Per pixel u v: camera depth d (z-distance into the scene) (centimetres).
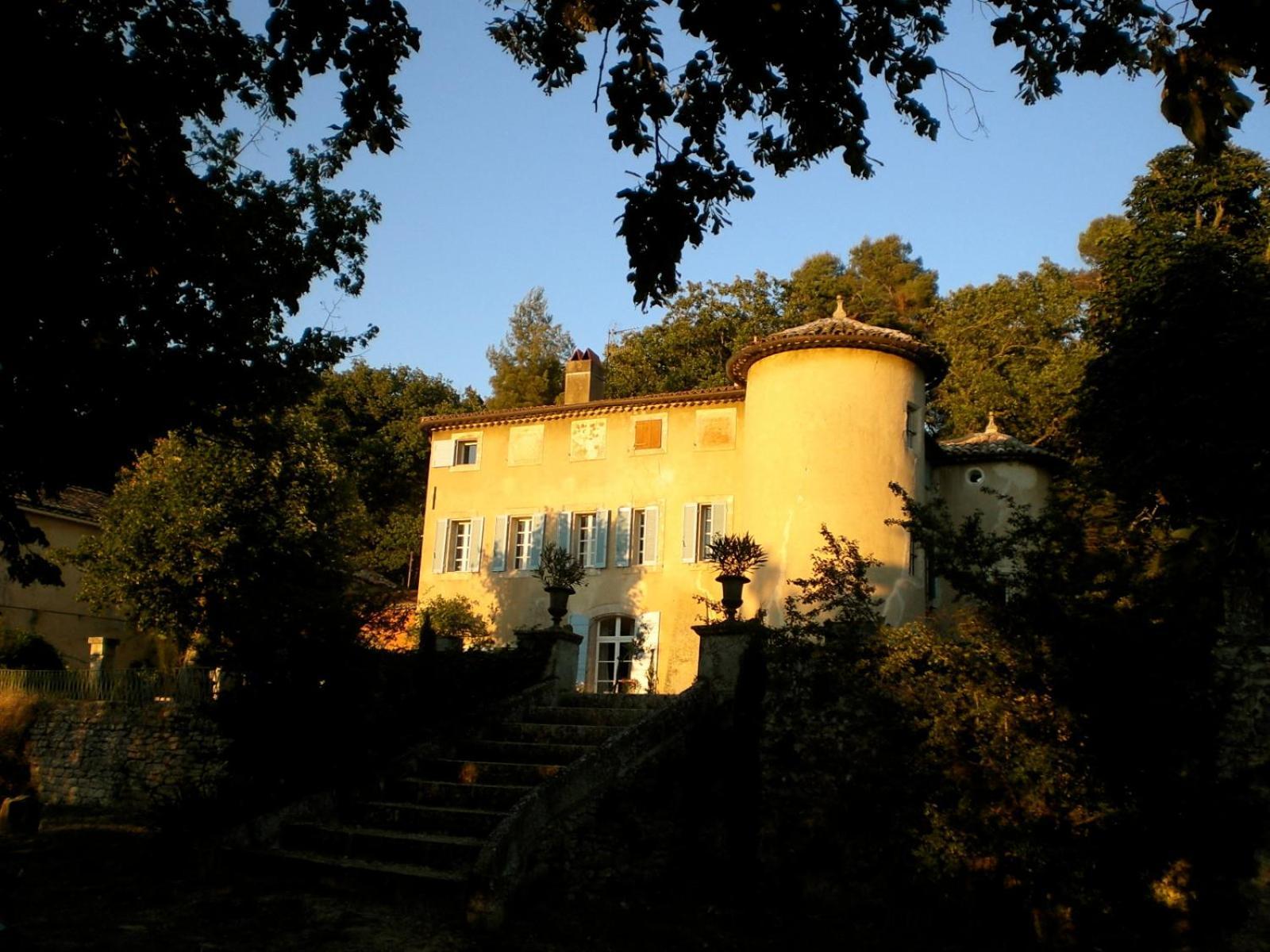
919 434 2316
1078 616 926
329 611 1367
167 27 974
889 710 1002
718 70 886
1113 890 935
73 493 3114
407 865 1016
